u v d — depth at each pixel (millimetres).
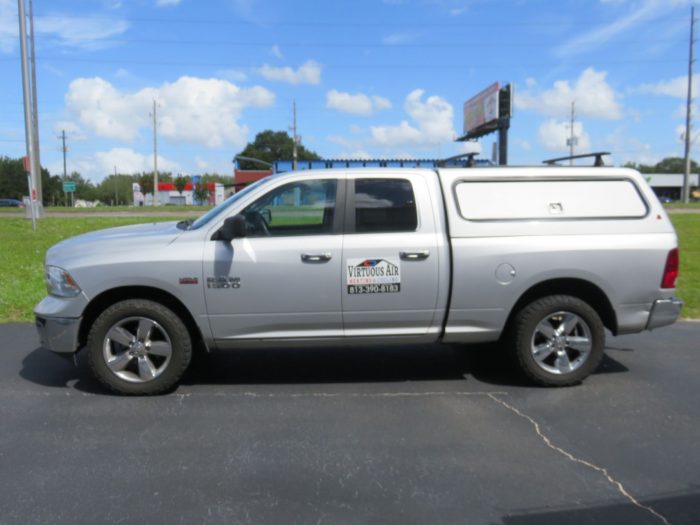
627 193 5191
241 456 3848
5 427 4309
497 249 4945
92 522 3084
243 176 67000
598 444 4043
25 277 10562
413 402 4848
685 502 3297
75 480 3523
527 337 5090
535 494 3375
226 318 4859
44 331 4891
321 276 4844
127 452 3902
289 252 4812
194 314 4840
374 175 5000
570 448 3979
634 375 5527
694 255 13406
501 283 4969
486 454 3883
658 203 5207
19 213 33906
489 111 47094
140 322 4871
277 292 4832
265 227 4918
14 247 14922
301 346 5035
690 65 50594
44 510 3195
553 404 4793
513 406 4750
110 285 4770
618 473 3629
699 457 3848
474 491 3406
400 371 5680
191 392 5078
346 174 4984
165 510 3199
